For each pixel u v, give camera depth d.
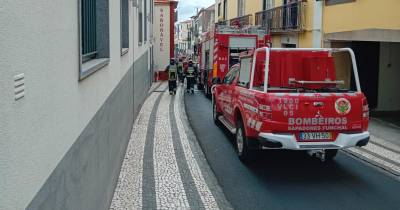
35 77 2.44
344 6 16.16
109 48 6.16
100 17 6.06
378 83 16.64
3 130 1.95
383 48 16.55
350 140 8.01
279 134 7.89
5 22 1.98
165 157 9.39
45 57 2.66
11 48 2.05
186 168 8.59
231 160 9.38
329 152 9.23
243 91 9.26
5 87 1.98
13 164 2.07
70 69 3.44
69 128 3.37
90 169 4.36
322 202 6.81
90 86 4.43
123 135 8.87
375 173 8.48
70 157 3.37
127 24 10.74
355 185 7.70
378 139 11.65
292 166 8.96
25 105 2.26
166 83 33.00
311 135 7.98
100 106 5.18
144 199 6.67
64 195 3.14
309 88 8.77
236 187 7.52
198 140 11.41
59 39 3.05
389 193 7.26
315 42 18.66
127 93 10.26
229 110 11.09
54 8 2.90
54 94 2.89
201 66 26.25
